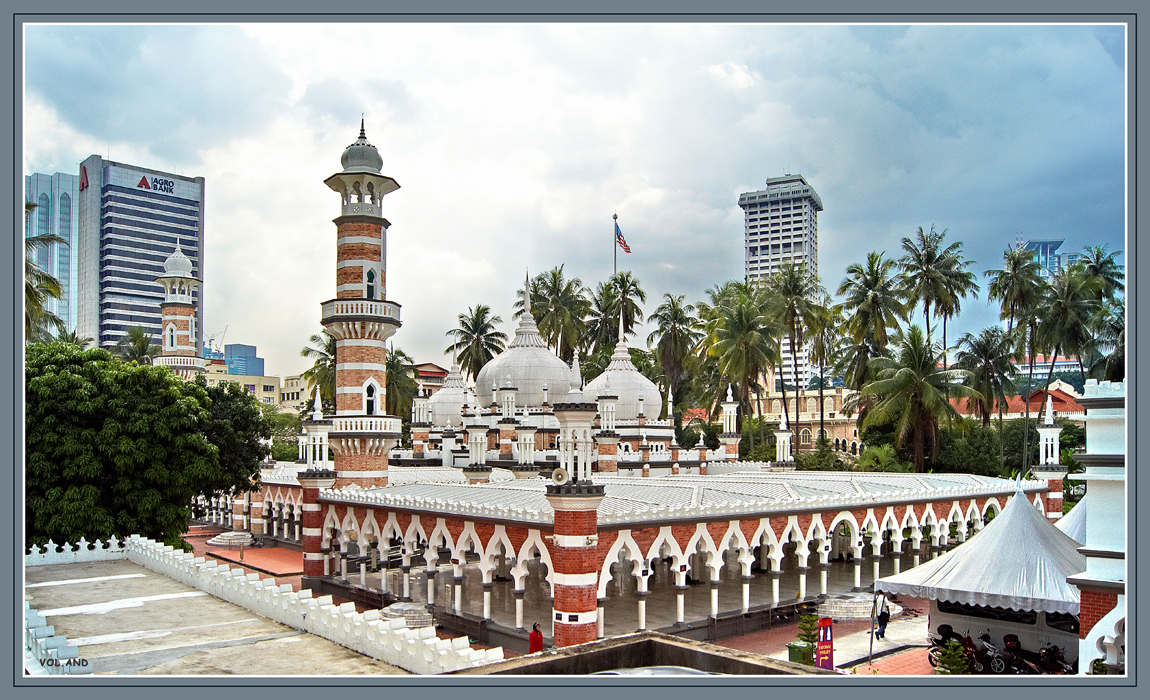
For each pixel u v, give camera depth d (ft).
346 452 140.15
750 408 250.57
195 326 242.58
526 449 159.84
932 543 138.92
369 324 143.74
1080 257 226.79
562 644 82.64
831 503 114.73
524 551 93.30
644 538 92.17
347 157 149.07
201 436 132.57
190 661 57.52
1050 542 84.17
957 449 219.82
